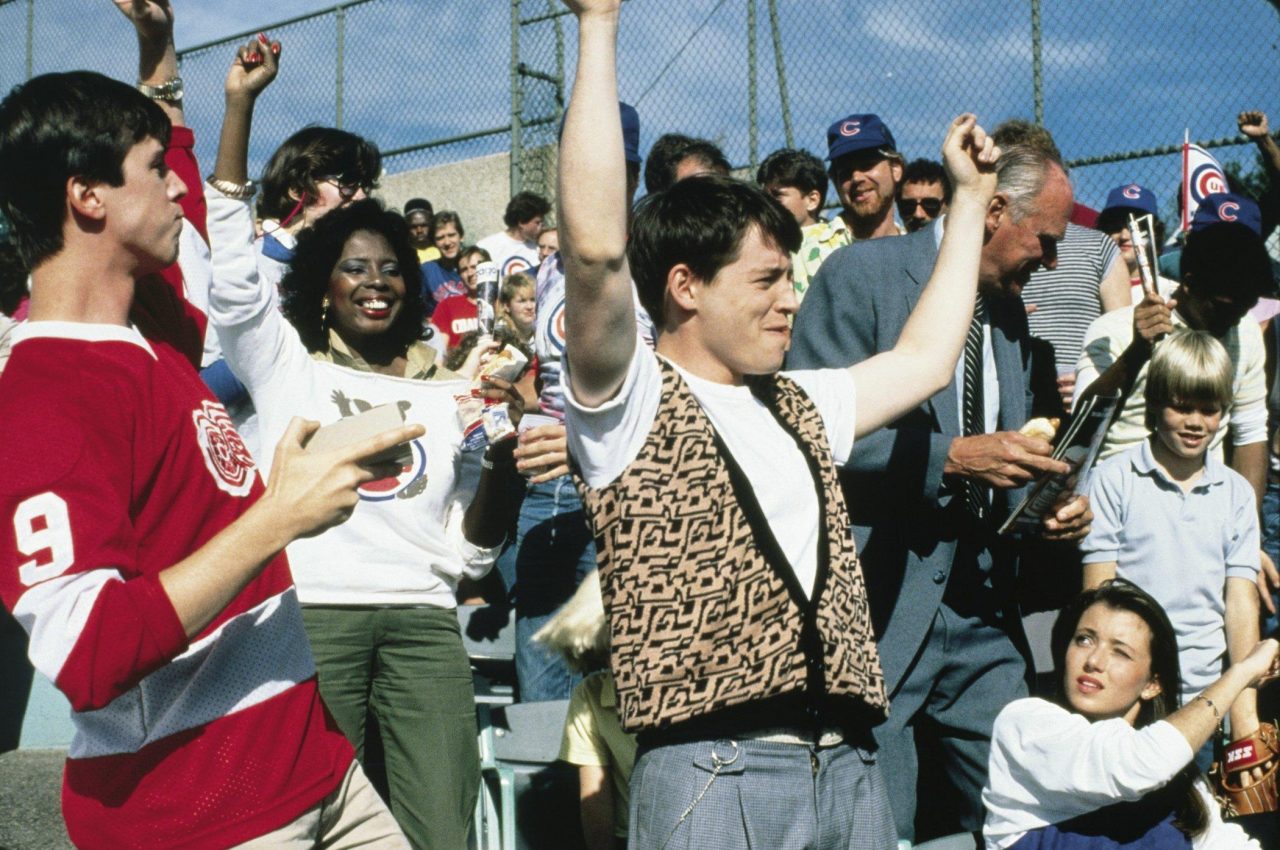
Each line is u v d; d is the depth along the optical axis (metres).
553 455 3.71
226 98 4.01
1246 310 5.81
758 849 2.57
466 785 4.32
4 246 7.04
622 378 2.57
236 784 2.54
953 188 3.36
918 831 4.60
